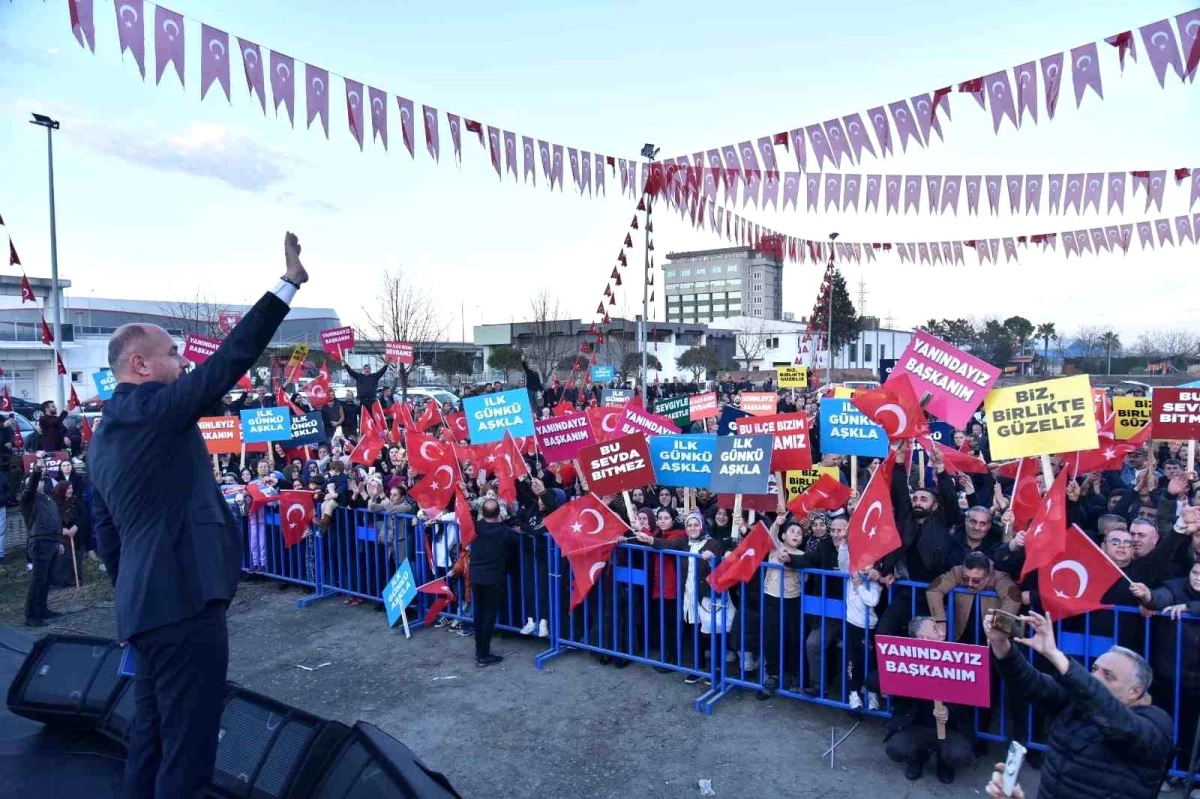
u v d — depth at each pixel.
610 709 6.66
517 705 6.79
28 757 4.14
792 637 6.85
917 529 6.25
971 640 5.62
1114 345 51.72
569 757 5.88
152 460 2.59
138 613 2.57
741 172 8.52
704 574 7.06
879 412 6.41
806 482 9.19
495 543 7.65
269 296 2.54
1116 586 5.55
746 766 5.69
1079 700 3.24
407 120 6.19
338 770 3.44
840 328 39.50
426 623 8.94
